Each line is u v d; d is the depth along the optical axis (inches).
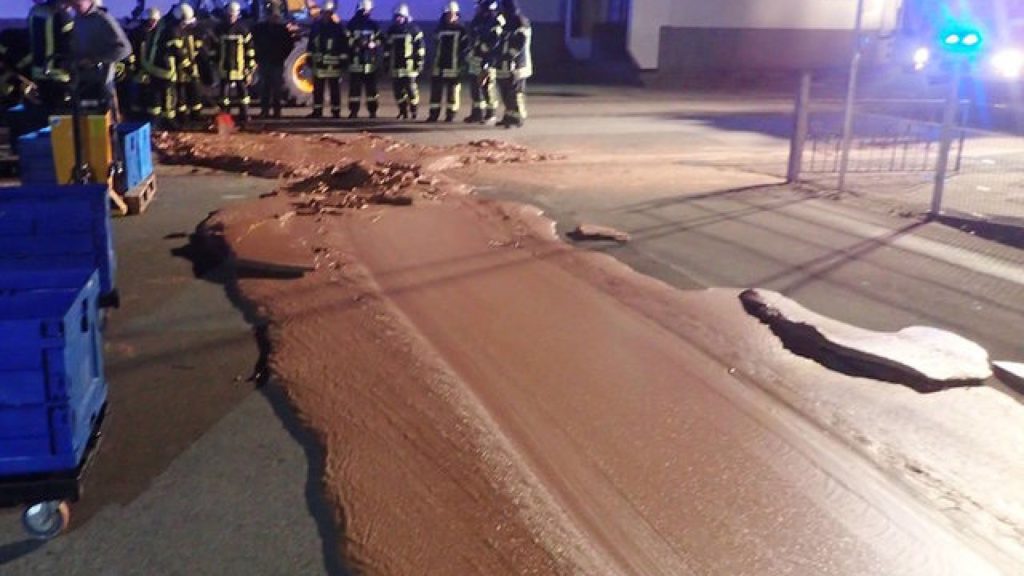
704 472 163.8
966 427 183.6
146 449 169.9
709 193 405.4
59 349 135.1
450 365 205.9
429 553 138.5
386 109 720.3
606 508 151.8
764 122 696.4
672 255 304.3
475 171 446.9
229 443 172.4
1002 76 724.0
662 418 183.6
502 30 613.0
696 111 764.6
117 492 155.7
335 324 229.5
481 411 183.8
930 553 142.8
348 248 295.4
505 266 281.9
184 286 262.2
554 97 855.1
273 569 135.7
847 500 156.6
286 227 317.7
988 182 452.4
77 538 143.1
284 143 514.3
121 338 222.7
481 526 145.5
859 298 264.1
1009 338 235.0
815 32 1077.8
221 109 594.9
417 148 507.5
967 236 338.0
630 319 238.4
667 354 216.1
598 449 170.6
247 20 657.0
